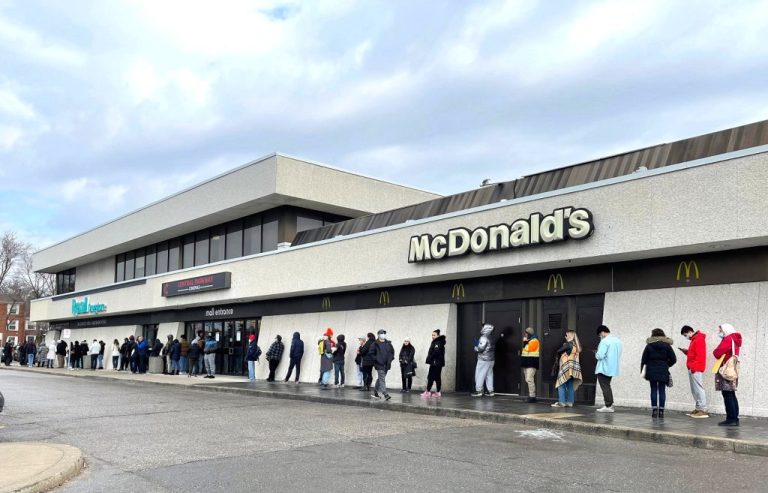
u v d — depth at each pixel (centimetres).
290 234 2673
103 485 748
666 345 1231
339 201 2684
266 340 2642
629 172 1574
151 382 2458
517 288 1734
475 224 1708
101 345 3788
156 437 1092
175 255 3412
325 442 1036
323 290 2261
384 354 1667
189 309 3178
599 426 1127
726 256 1338
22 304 9912
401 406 1511
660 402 1228
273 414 1430
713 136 1438
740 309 1303
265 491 713
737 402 1148
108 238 3750
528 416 1264
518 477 776
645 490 712
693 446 1000
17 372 3541
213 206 2822
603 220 1434
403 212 2203
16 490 667
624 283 1502
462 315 1919
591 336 1580
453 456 912
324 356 2139
